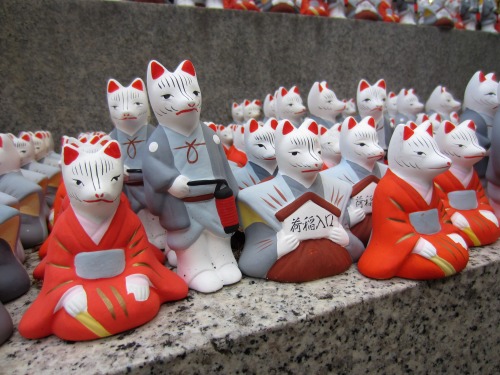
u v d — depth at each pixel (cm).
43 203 141
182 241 102
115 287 86
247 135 129
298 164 102
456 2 294
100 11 199
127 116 122
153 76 102
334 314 91
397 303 99
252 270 105
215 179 103
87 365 75
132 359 76
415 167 103
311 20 245
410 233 103
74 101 204
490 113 153
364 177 124
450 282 105
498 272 113
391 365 102
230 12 223
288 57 244
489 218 123
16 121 196
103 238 88
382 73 275
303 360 89
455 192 125
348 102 206
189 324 86
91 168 85
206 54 224
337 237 106
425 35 281
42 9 190
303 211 104
